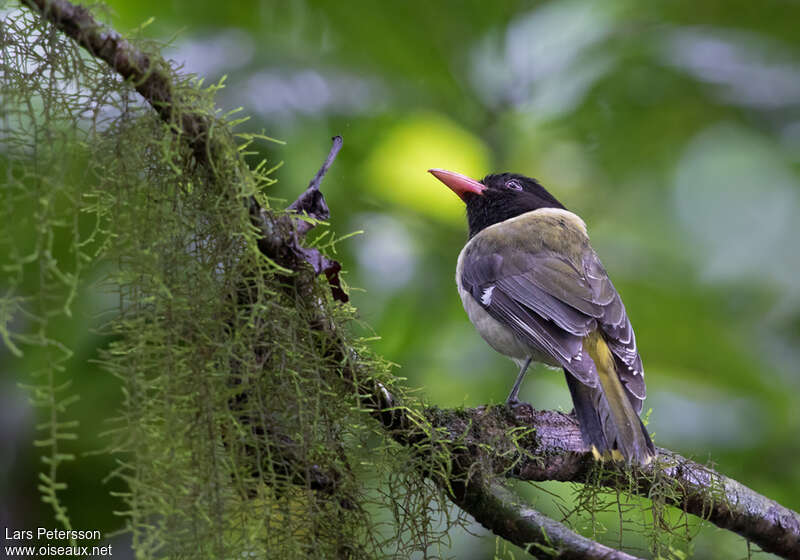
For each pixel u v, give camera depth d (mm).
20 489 9031
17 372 8758
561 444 7289
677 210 11484
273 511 5953
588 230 11406
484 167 10547
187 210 6133
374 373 6605
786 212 11414
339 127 10383
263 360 6012
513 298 9266
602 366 8641
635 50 11375
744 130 11914
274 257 6223
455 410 7086
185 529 5723
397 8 10875
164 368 5855
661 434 9945
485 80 11445
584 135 11773
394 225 10203
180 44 10266
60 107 6043
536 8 11562
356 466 6441
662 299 10570
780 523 7594
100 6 5941
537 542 6367
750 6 11484
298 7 10672
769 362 10750
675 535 7488
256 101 10109
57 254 8359
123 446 5688
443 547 8758
